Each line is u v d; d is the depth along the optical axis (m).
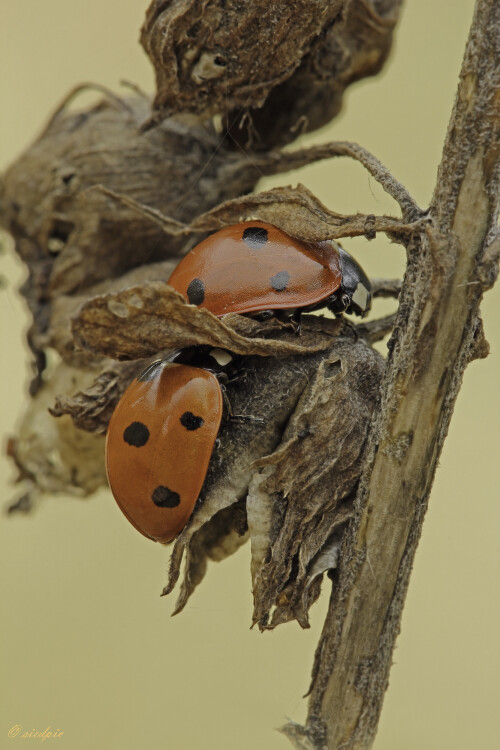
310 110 0.11
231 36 0.10
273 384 0.10
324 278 0.11
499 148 0.10
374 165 0.10
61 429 0.11
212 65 0.11
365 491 0.10
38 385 0.11
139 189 0.11
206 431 0.10
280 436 0.10
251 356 0.10
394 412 0.10
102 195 0.11
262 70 0.11
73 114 0.11
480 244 0.10
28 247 0.11
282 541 0.10
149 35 0.11
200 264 0.11
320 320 0.10
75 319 0.10
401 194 0.10
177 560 0.10
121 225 0.11
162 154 0.11
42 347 0.11
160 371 0.11
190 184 0.11
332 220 0.10
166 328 0.10
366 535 0.10
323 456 0.10
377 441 0.10
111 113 0.11
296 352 0.10
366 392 0.10
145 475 0.10
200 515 0.10
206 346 0.11
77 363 0.11
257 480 0.10
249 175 0.11
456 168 0.10
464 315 0.10
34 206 0.11
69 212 0.11
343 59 0.11
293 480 0.10
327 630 0.10
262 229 0.11
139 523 0.11
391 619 0.10
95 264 0.11
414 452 0.10
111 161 0.11
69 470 0.11
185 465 0.10
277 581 0.10
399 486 0.10
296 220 0.10
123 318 0.10
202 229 0.11
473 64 0.10
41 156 0.11
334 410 0.10
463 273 0.10
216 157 0.11
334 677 0.10
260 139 0.11
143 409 0.11
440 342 0.10
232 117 0.11
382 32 0.11
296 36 0.10
